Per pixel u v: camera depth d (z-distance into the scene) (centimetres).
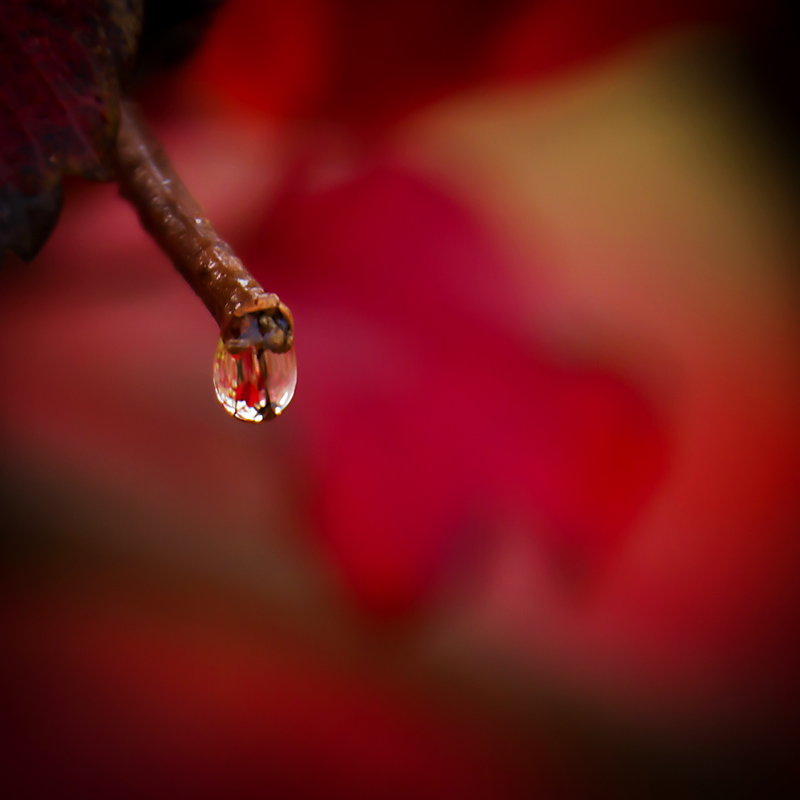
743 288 33
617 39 26
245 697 25
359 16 24
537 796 26
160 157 16
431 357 27
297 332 26
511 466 27
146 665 25
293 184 27
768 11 26
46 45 16
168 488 27
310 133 26
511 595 27
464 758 26
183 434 27
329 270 27
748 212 35
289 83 25
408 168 27
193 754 23
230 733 25
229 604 26
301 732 25
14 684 23
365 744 25
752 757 27
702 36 26
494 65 26
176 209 16
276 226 27
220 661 25
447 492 26
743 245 34
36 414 27
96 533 26
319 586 26
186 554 26
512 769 26
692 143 34
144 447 27
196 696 25
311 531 26
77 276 27
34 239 16
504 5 25
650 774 27
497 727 26
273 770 24
